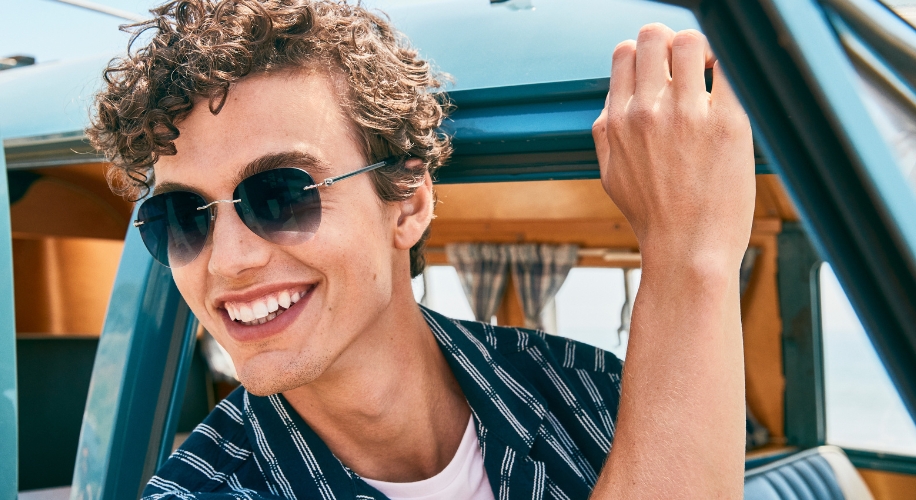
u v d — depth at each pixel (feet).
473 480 4.65
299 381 4.00
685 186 3.55
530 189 10.95
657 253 3.59
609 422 5.21
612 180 3.85
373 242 4.21
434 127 4.69
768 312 12.55
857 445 11.68
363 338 4.25
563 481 4.68
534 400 4.83
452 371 4.93
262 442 4.38
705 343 3.40
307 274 3.99
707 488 3.24
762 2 2.39
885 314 2.25
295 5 4.10
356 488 4.27
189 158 3.97
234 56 3.86
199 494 4.00
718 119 3.56
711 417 3.31
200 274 4.07
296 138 3.98
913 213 2.27
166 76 3.94
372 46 4.43
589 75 4.50
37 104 6.90
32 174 11.24
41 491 13.03
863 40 2.54
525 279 15.10
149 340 5.41
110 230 13.41
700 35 3.64
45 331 16.42
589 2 4.98
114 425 5.27
